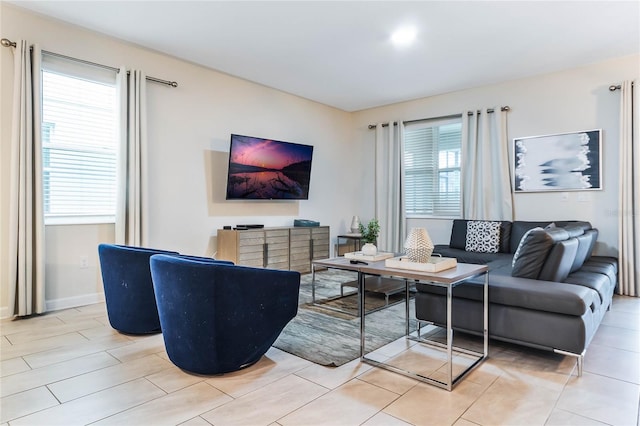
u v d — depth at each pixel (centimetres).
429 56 412
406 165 600
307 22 339
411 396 193
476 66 442
